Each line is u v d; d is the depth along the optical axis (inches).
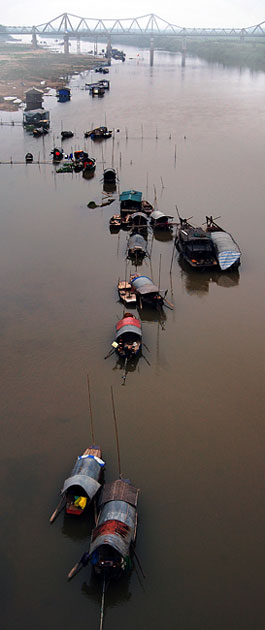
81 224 2357.3
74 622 820.0
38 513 992.9
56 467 1088.8
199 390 1304.1
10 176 3100.4
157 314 1636.3
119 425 1196.5
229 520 976.9
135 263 1978.3
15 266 1945.1
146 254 2054.6
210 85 7544.3
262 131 4296.3
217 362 1407.5
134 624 815.7
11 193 2790.4
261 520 977.5
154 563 901.2
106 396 1288.1
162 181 2965.1
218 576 882.1
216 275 1891.0
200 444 1143.6
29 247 2110.0
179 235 2081.7
